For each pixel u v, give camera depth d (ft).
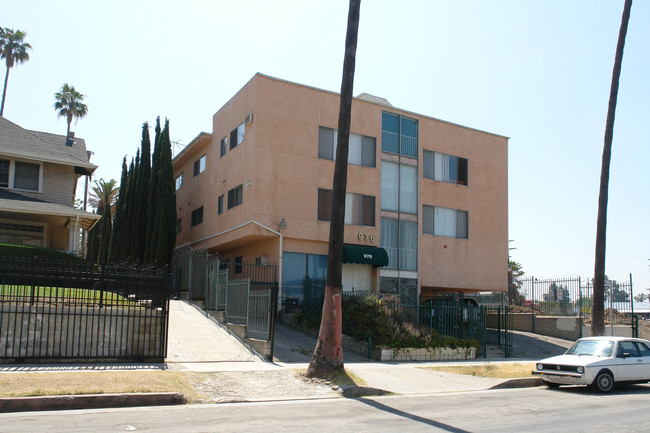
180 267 85.15
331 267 43.52
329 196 82.38
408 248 89.25
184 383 37.09
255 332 53.47
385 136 89.25
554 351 74.38
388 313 61.62
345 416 30.27
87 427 25.21
